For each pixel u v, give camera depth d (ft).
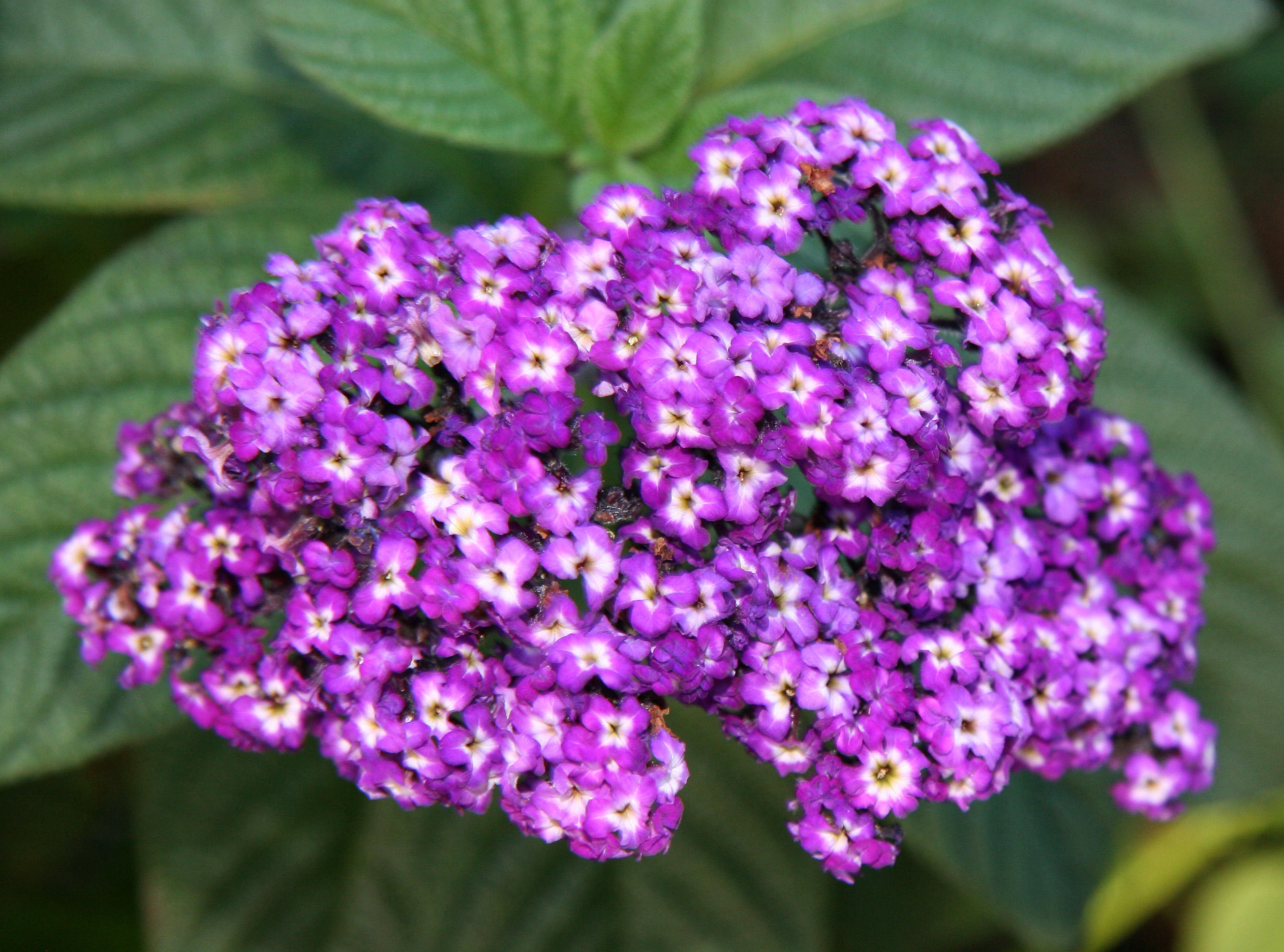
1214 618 1.01
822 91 0.91
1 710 0.90
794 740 0.80
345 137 1.01
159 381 0.93
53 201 0.99
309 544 0.80
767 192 0.81
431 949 0.97
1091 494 0.84
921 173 0.82
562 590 0.80
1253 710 1.01
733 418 0.78
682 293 0.80
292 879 0.97
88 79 1.01
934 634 0.81
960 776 0.80
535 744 0.78
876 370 0.79
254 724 0.82
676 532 0.79
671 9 0.90
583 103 0.91
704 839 0.98
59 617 0.91
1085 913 0.96
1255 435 1.02
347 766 0.83
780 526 0.80
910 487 0.80
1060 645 0.83
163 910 0.95
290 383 0.79
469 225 1.00
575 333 0.80
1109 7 0.98
